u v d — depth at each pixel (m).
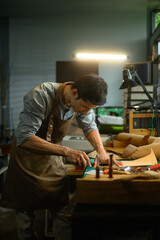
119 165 1.25
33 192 1.28
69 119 1.30
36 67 6.70
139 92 2.82
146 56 6.37
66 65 6.64
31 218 1.37
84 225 0.81
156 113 2.06
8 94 6.72
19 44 6.70
